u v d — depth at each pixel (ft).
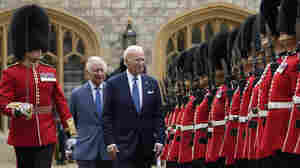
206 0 216.74
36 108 78.43
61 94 82.23
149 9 215.92
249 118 83.35
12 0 209.67
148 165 89.20
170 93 160.66
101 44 213.87
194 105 114.11
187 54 141.49
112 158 87.45
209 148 100.48
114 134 87.61
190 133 114.42
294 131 67.41
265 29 88.84
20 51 79.87
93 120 102.94
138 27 215.72
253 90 83.25
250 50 101.19
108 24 214.69
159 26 216.13
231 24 219.00
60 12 211.61
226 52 113.80
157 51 215.92
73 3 213.25
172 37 218.18
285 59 71.31
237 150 90.48
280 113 69.97
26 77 78.33
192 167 108.99
